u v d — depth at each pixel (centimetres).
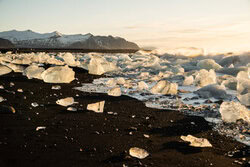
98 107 536
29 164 282
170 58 2022
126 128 430
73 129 411
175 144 367
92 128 421
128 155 321
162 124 461
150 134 406
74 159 302
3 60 1402
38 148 327
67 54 1595
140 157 315
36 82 896
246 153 346
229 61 1598
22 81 906
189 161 314
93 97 682
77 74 1186
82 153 320
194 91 774
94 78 1081
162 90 757
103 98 675
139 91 781
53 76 910
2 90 714
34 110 515
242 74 905
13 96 645
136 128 431
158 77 1080
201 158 324
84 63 1392
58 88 790
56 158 302
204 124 468
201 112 547
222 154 340
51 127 414
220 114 527
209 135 412
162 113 539
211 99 692
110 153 325
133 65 1518
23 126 410
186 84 920
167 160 314
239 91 722
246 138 401
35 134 377
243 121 473
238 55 1611
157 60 1587
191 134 414
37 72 994
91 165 289
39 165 281
